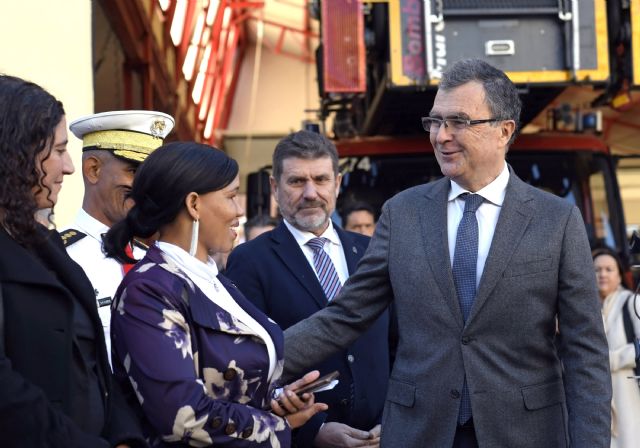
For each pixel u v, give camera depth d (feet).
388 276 11.37
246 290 12.78
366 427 12.69
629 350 19.16
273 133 71.15
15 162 7.98
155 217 9.21
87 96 17.40
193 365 8.80
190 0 50.26
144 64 38.96
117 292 9.06
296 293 12.76
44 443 7.47
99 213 11.38
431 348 10.70
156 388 8.55
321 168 12.92
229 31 65.98
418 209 11.18
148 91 39.22
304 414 9.95
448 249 10.80
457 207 11.02
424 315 10.77
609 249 20.65
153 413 8.61
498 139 10.76
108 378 8.57
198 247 9.39
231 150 71.56
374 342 12.87
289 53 75.25
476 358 10.48
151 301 8.78
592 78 20.67
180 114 51.26
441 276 10.71
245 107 75.36
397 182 24.48
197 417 8.59
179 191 9.14
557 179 24.64
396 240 11.14
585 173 24.71
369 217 20.42
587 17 20.70
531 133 24.93
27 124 8.05
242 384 9.13
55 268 8.39
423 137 24.71
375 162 24.57
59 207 16.72
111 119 11.30
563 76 20.71
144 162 9.31
